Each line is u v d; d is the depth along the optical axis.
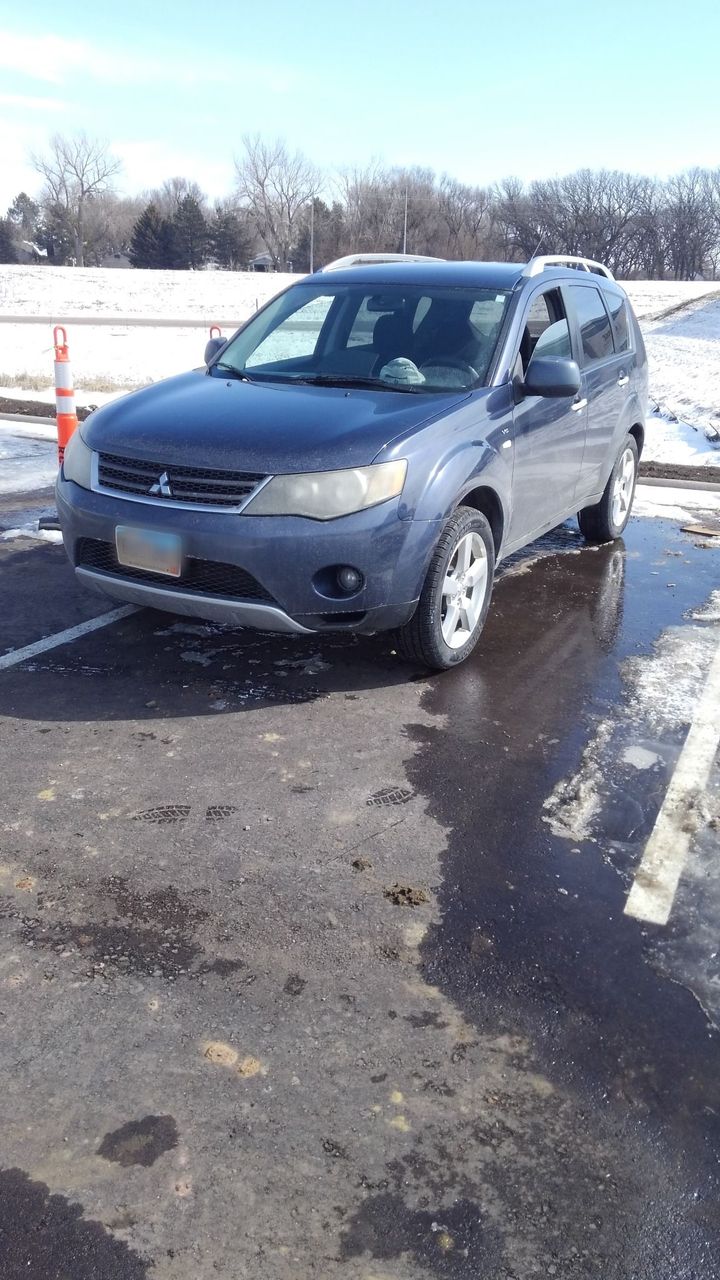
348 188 105.69
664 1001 2.58
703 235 106.19
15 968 2.57
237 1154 2.07
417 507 4.02
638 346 6.96
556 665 4.75
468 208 107.31
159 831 3.21
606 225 106.94
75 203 105.62
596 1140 2.15
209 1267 1.84
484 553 4.60
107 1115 2.15
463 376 4.77
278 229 105.50
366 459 3.93
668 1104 2.26
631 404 6.66
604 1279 1.86
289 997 2.52
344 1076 2.28
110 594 4.40
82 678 4.36
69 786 3.46
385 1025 2.44
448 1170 2.06
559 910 2.92
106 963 2.61
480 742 3.93
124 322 36.25
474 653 4.86
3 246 112.12
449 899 2.94
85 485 4.27
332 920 2.82
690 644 5.11
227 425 4.16
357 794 3.50
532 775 3.69
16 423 11.38
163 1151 2.07
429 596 4.24
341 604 3.97
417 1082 2.28
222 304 49.12
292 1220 1.94
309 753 3.77
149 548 4.01
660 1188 2.05
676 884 3.08
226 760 3.69
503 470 4.68
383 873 3.05
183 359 22.17
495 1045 2.40
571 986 2.61
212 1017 2.44
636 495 8.79
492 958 2.70
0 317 36.94
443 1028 2.44
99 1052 2.32
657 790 3.63
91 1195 1.96
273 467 3.86
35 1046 2.33
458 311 5.11
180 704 4.14
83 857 3.05
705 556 6.82
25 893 2.87
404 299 5.25
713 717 4.24
